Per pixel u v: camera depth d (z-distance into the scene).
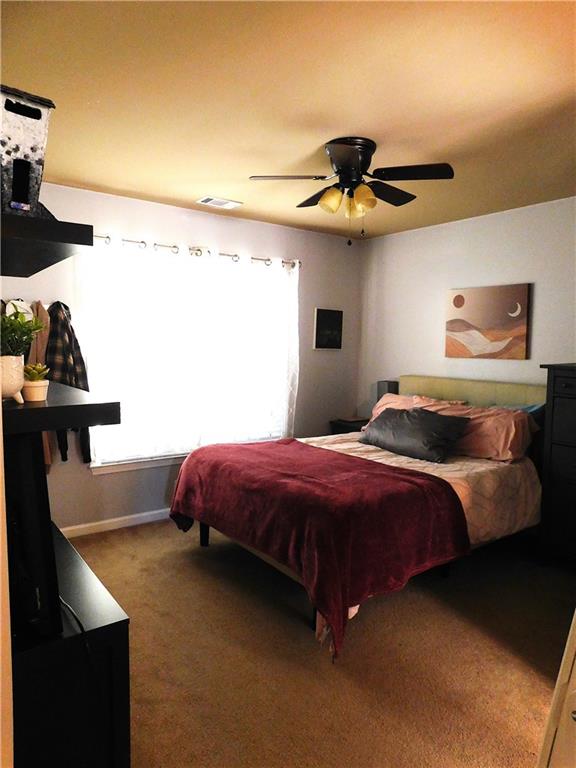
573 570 3.33
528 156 2.86
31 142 1.15
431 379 4.46
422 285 4.67
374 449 3.75
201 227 4.20
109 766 1.41
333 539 2.35
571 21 1.65
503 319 4.03
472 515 2.97
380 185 2.78
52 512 3.69
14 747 1.25
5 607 0.85
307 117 2.39
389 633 2.57
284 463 3.21
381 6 1.59
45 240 1.16
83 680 1.34
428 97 2.19
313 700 2.08
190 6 1.60
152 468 4.11
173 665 2.29
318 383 5.07
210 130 2.57
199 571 3.24
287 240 4.72
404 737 1.89
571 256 3.66
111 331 3.79
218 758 1.79
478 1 1.56
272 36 1.76
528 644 2.49
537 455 3.62
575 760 1.28
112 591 2.97
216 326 4.29
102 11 1.62
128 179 3.38
